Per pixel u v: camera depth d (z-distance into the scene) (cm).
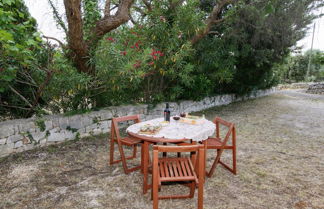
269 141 438
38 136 371
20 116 407
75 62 402
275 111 759
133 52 414
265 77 1053
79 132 427
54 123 390
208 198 242
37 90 396
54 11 411
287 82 2177
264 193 253
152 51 427
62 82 372
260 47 732
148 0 550
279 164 329
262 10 600
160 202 235
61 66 352
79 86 377
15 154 345
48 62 353
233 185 270
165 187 267
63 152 364
